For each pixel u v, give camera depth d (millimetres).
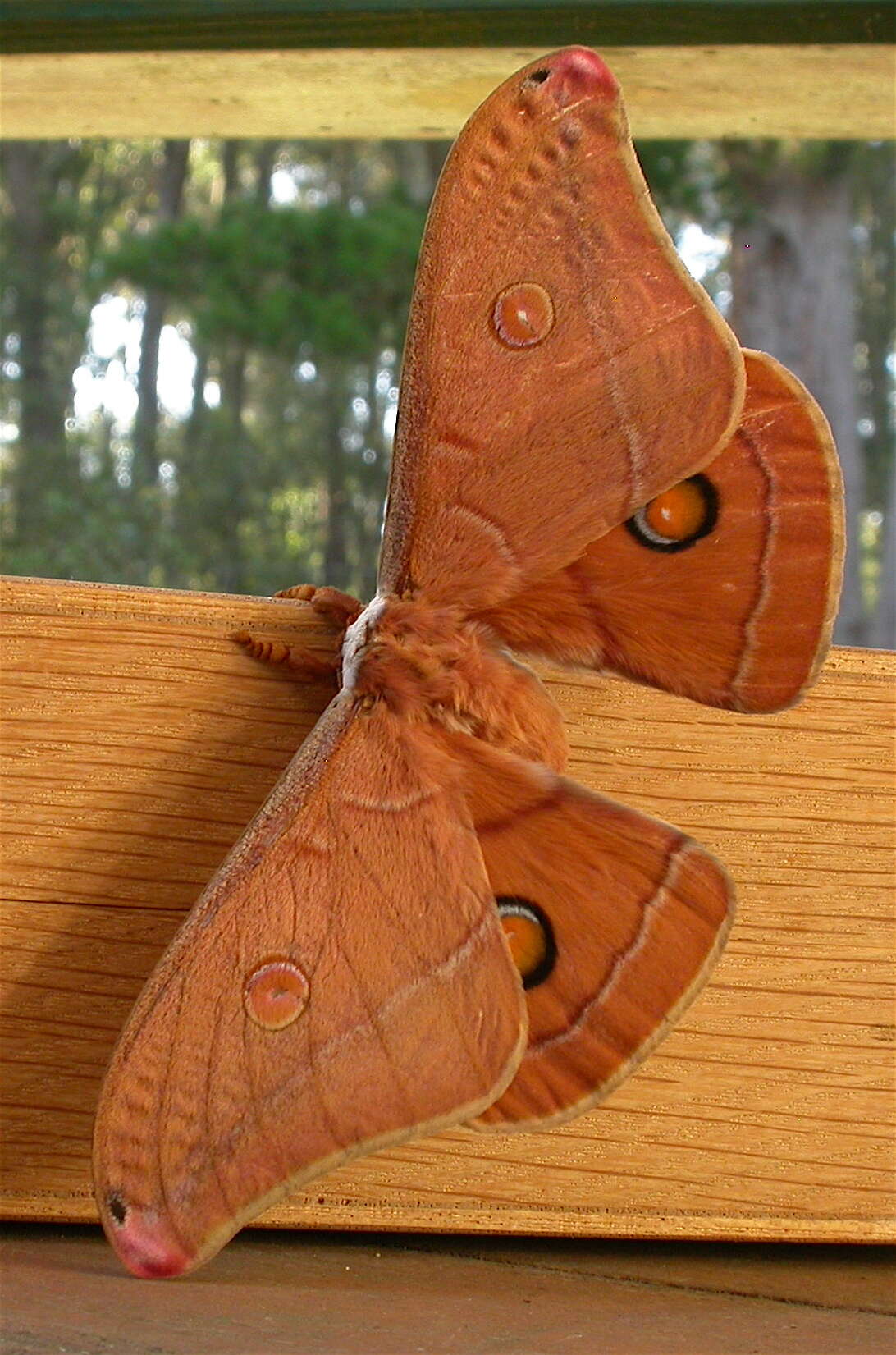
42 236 2895
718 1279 370
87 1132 371
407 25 440
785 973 379
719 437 351
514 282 354
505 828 352
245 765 373
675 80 456
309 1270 366
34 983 371
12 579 372
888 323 3137
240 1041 340
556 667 364
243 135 504
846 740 379
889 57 441
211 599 372
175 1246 333
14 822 371
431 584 358
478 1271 370
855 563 2346
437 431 357
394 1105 342
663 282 352
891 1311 358
